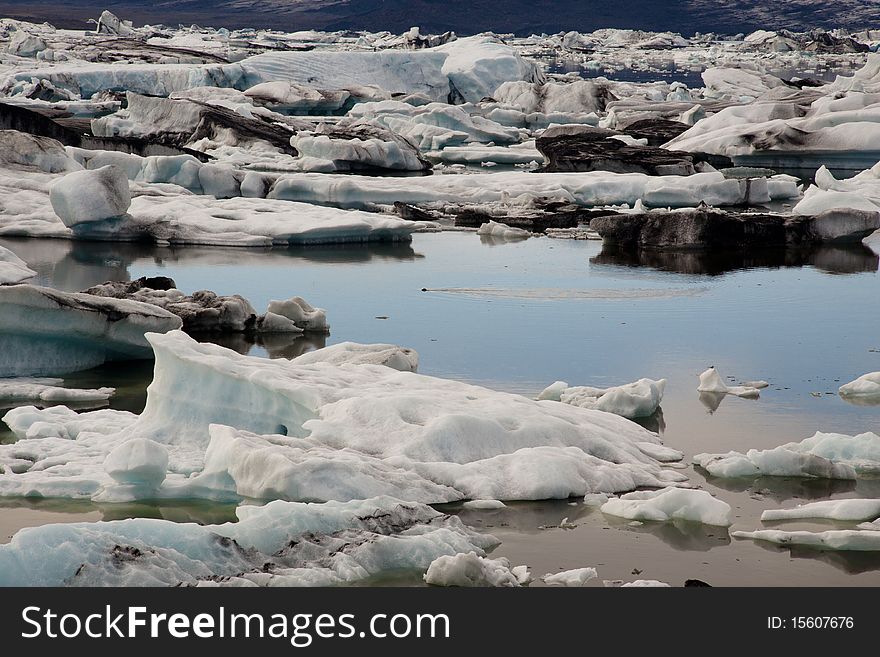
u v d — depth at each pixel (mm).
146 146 40062
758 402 13203
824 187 33344
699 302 19875
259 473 9445
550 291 20812
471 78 77750
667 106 65500
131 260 23828
